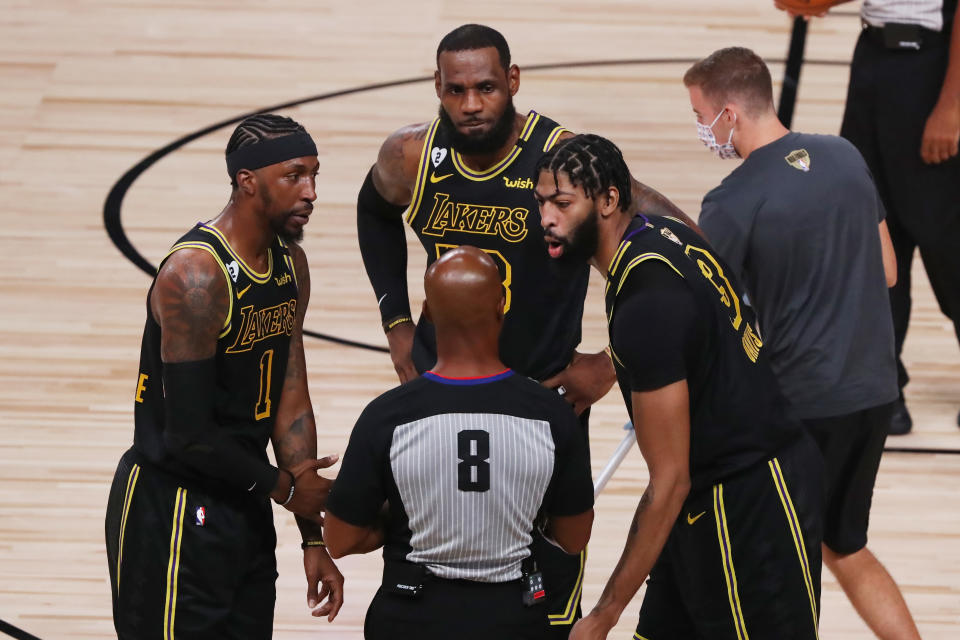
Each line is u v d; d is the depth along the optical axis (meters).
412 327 12.28
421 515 8.98
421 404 8.93
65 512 15.14
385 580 9.34
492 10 34.56
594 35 32.88
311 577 11.04
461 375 9.02
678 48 32.09
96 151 26.23
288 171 9.58
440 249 11.44
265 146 9.54
